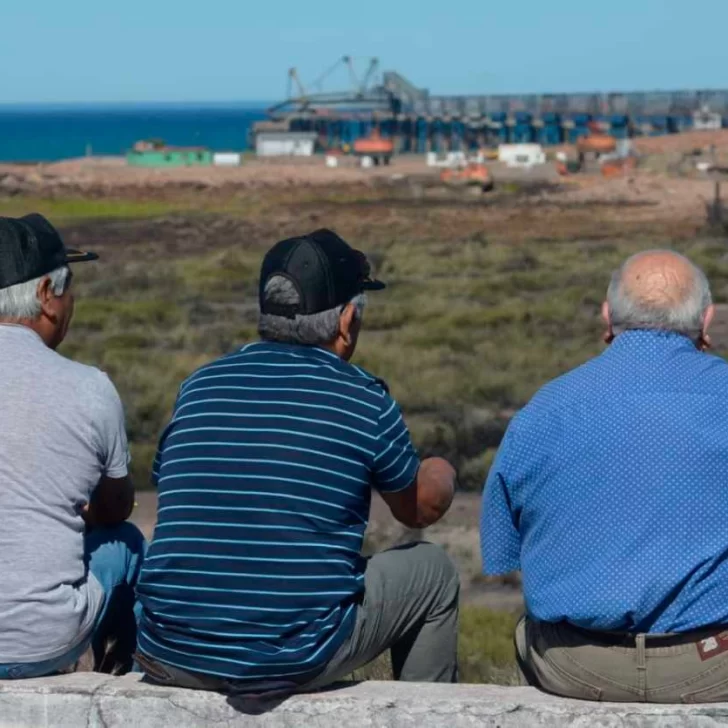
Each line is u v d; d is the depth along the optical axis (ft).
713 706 40.55
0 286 46.88
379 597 44.21
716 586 40.24
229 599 41.93
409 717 41.88
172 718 42.93
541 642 42.96
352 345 46.26
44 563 44.47
